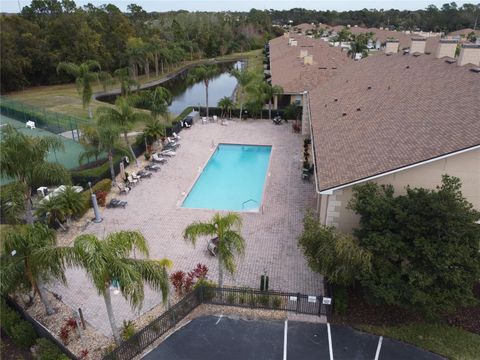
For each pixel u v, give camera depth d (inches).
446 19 6156.5
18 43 2642.7
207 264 732.7
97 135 1070.4
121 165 1103.0
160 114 1385.3
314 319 599.5
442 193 527.5
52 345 543.8
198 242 801.6
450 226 510.6
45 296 597.0
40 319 605.6
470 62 992.2
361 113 930.1
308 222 602.5
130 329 559.8
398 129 741.9
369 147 717.9
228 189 1114.7
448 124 666.2
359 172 642.2
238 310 623.8
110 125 1027.3
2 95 2504.9
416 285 519.2
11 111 1859.0
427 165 619.5
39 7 3513.8
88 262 442.6
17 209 690.2
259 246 786.2
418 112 785.6
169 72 3329.2
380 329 574.2
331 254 542.6
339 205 669.9
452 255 505.0
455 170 616.4
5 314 593.9
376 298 538.3
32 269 532.7
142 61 2832.2
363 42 3619.6
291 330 580.7
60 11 3582.7
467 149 568.1
